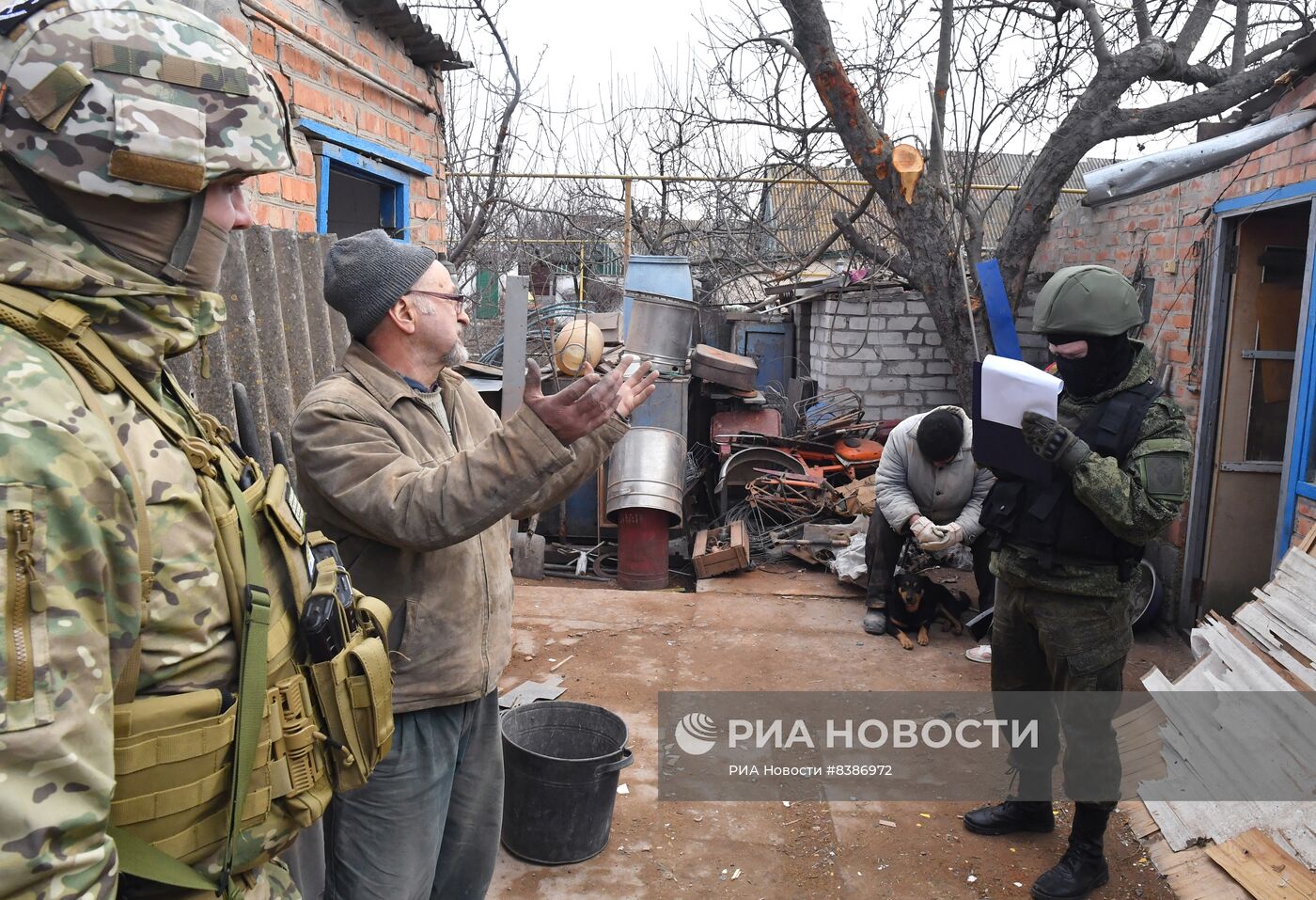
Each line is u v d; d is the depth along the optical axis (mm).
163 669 996
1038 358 8188
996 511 2904
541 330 6746
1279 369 5176
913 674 4508
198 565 1018
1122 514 2582
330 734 1223
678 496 6605
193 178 1012
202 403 2633
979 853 3096
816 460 7957
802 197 11977
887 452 5051
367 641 1288
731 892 2826
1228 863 2527
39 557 840
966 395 6754
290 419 3014
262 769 1104
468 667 1917
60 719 843
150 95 982
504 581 2045
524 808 2875
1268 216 5062
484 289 9711
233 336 2789
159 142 979
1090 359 2750
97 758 876
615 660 4570
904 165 6512
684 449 6914
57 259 959
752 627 5082
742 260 11414
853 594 5727
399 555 1849
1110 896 2889
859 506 6656
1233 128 5250
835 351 8688
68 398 906
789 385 9953
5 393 861
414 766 1885
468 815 2100
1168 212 5785
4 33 947
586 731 3109
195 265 1069
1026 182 6707
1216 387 5227
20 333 916
